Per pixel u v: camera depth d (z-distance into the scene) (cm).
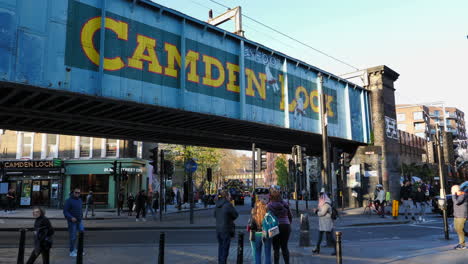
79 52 1414
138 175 3706
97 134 2238
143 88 1592
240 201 4466
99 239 1282
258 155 1941
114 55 1507
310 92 2505
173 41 1730
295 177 2419
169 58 1703
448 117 11806
